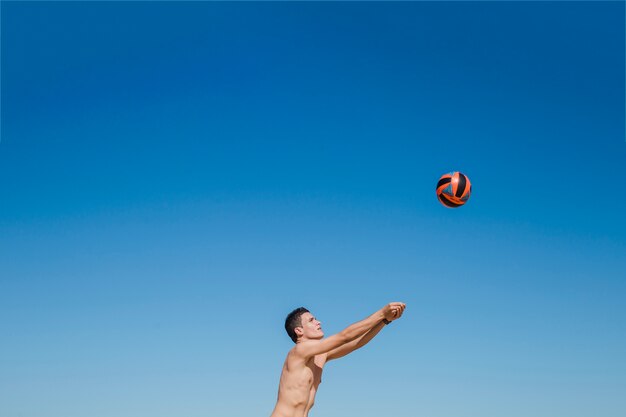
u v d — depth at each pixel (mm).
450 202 11664
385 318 9344
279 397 9891
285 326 10438
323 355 10516
